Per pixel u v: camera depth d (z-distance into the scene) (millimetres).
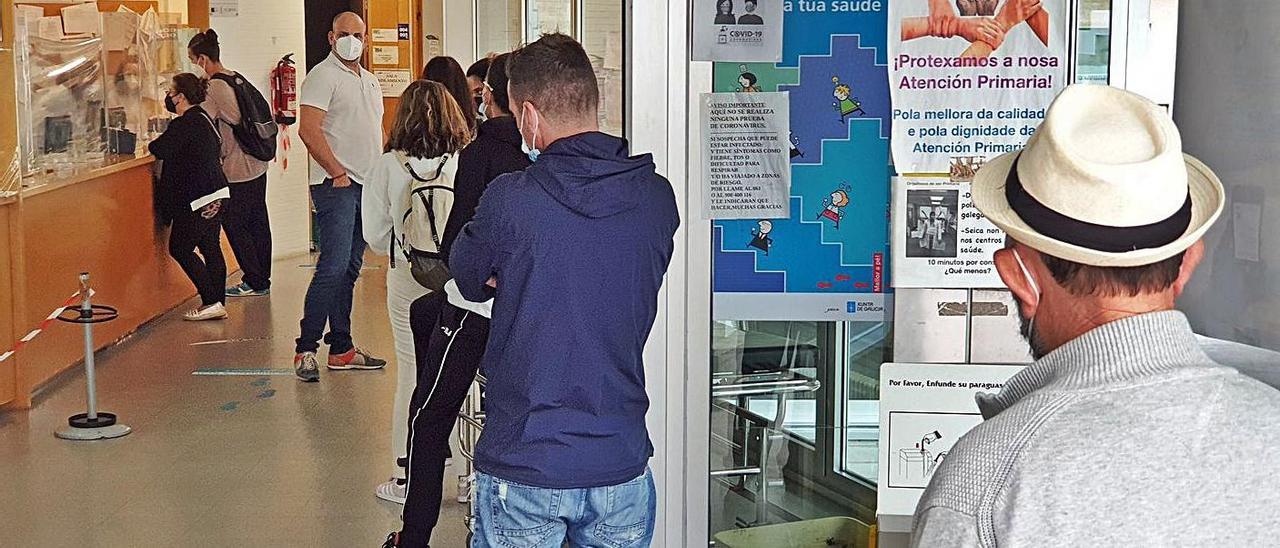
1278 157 2219
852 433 2994
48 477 5336
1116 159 1328
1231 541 1234
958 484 1318
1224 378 1310
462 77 5367
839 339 2934
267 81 11766
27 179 6812
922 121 2791
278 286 10422
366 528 4695
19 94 6746
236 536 4613
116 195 8164
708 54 2809
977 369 2779
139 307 8594
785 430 2990
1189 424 1268
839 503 3031
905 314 2838
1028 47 2758
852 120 2840
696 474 2963
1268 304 2232
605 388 2684
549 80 2822
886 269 2883
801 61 2822
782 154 2848
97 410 6453
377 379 7160
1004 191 1425
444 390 4000
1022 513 1265
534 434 2656
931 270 2820
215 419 6270
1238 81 2318
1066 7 2734
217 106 9555
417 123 4535
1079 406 1300
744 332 2922
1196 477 1247
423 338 4320
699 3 2799
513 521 2705
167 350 7945
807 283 2895
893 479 2805
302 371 7090
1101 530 1243
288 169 12078
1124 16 2699
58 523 4766
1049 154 1342
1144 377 1295
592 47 4156
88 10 7801
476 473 2791
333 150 7055
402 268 4781
